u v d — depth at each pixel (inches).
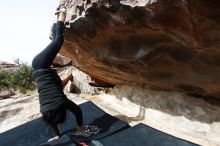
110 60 172.9
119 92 240.5
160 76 164.1
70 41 177.5
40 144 168.9
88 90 302.4
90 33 148.9
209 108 157.2
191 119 165.9
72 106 158.2
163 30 115.9
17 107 281.3
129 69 175.2
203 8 93.0
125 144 156.9
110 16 125.0
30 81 464.1
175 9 100.7
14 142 181.0
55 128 163.3
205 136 156.2
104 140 162.9
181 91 172.1
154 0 100.0
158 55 139.5
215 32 100.4
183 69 142.1
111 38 147.9
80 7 140.9
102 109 232.7
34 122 209.8
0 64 587.8
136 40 137.9
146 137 162.1
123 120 201.8
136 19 116.7
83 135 169.9
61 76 341.1
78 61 226.4
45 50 149.9
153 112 195.8
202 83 142.4
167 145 151.3
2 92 396.8
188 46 118.8
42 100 147.5
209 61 122.3
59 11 160.6
